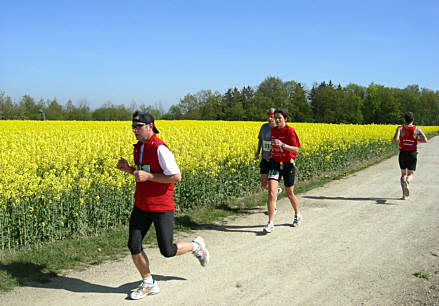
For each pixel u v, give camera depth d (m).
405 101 98.75
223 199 8.48
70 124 27.55
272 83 88.94
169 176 3.63
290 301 3.61
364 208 7.54
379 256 4.83
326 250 5.06
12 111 59.91
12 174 6.54
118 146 11.09
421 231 5.92
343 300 3.63
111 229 6.32
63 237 5.90
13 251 5.20
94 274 4.33
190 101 87.69
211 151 9.70
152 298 3.67
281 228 6.19
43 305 3.52
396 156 18.61
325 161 12.87
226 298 3.66
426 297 3.70
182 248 3.97
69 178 6.48
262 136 7.09
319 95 93.06
